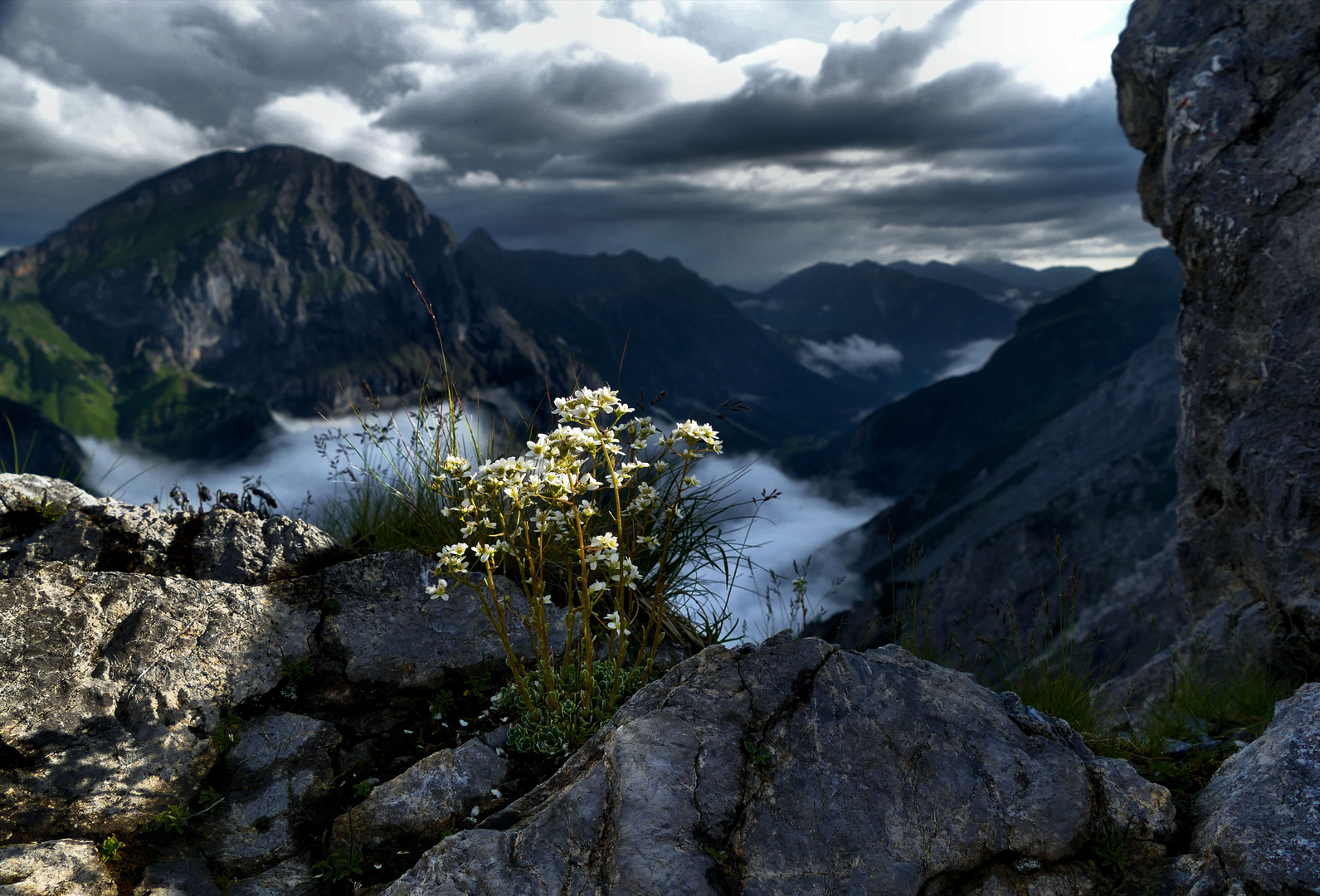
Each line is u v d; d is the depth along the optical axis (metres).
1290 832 0.51
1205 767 0.66
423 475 0.82
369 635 0.71
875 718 0.58
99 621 0.65
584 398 0.60
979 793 0.55
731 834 0.53
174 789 0.60
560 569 0.81
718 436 0.65
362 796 0.62
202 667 0.65
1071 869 0.53
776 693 0.60
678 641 0.80
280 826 0.59
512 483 0.60
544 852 0.53
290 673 0.68
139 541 0.72
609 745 0.58
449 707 0.69
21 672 0.61
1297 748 0.56
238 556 0.73
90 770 0.58
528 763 0.64
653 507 0.68
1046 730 0.60
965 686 0.62
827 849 0.52
